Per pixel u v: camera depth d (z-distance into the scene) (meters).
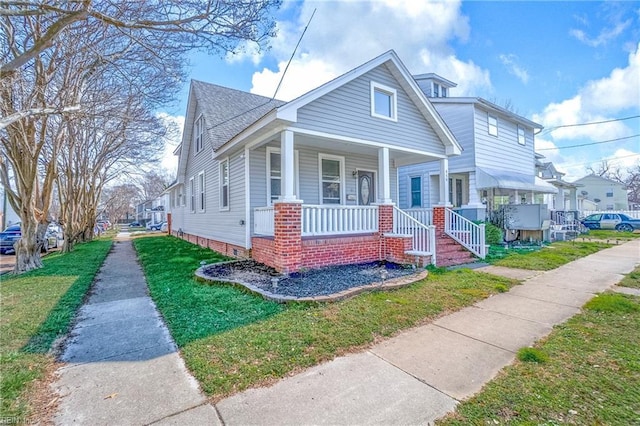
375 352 3.38
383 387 2.70
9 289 6.25
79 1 4.00
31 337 3.81
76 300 5.41
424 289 5.69
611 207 42.16
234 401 2.52
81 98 7.21
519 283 6.38
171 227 23.70
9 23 5.57
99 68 7.10
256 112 12.40
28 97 6.50
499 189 14.68
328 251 7.42
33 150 8.49
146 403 2.52
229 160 10.38
